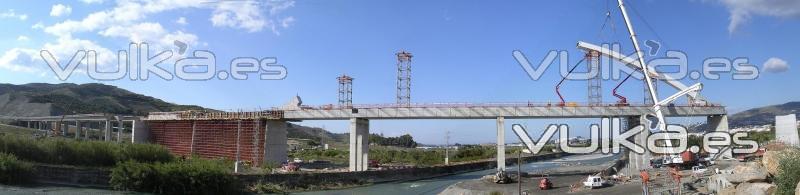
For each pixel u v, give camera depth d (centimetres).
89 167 9725
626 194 6969
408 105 11662
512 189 8644
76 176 9169
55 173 9175
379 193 10019
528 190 8406
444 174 14275
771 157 5144
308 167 14062
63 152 10300
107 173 9238
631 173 9794
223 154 14700
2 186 8362
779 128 9312
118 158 10569
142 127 17062
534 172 11656
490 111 11119
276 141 13762
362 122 12294
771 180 5084
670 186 7331
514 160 18350
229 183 9469
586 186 8125
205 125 15312
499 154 10981
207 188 9138
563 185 8825
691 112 11425
